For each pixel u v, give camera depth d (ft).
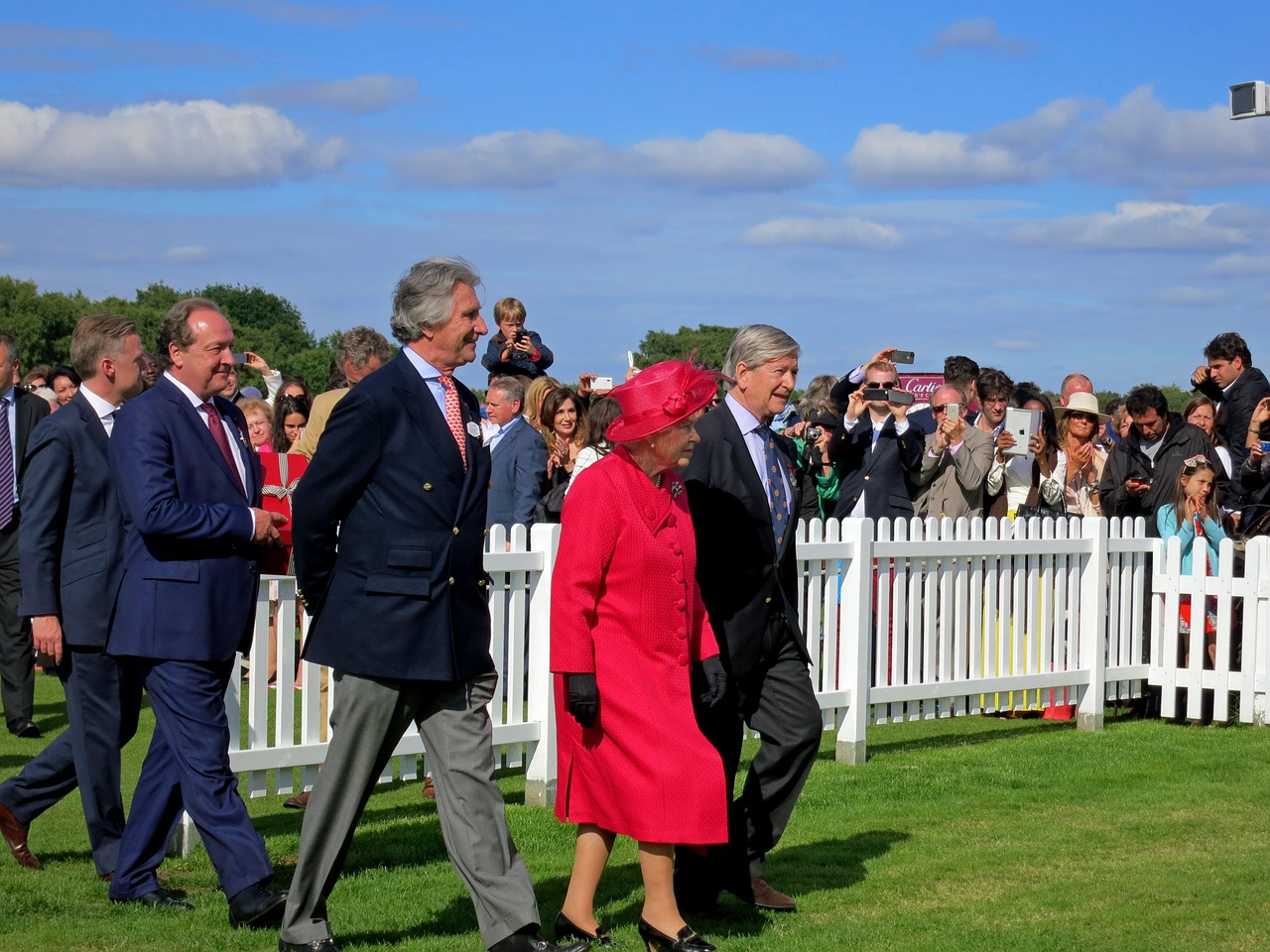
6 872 18.53
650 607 15.16
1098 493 36.40
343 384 32.68
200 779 16.15
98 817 17.94
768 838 17.11
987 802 23.71
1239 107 38.09
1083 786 24.97
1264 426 36.65
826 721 27.43
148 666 16.44
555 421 28.55
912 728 32.53
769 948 15.74
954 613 29.94
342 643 14.61
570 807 15.56
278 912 15.78
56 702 33.71
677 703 15.24
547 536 23.15
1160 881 18.78
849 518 29.27
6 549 28.71
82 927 15.96
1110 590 32.99
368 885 18.19
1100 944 16.01
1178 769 26.66
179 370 17.06
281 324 307.78
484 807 14.92
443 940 15.76
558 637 15.08
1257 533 35.73
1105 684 32.81
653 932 15.20
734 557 16.78
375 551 14.70
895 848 20.53
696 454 16.93
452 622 14.83
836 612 27.66
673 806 14.75
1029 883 18.75
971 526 29.99
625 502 15.08
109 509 17.80
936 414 33.22
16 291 266.77
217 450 16.99
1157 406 34.91
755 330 17.33
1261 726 31.83
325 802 14.79
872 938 16.17
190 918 16.44
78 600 17.62
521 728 23.04
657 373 15.23
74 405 17.99
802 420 31.83
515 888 14.61
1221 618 32.22
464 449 15.19
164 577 16.29
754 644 16.79
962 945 15.89
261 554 16.98
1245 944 16.11
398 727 14.99
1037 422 32.71
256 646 20.29
